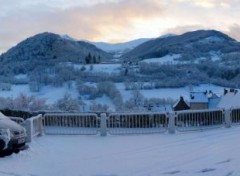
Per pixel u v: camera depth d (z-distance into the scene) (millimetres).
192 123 19484
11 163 12539
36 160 13008
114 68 125312
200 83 116500
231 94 50094
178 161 12375
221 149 14102
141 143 16078
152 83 108625
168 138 17172
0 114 15117
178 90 106938
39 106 39594
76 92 89625
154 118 19484
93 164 12344
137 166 11891
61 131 18922
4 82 93625
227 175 10383
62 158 13336
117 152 14281
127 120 19406
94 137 18000
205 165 11648
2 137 13375
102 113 19328
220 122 20234
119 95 84000
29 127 16375
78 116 19469
